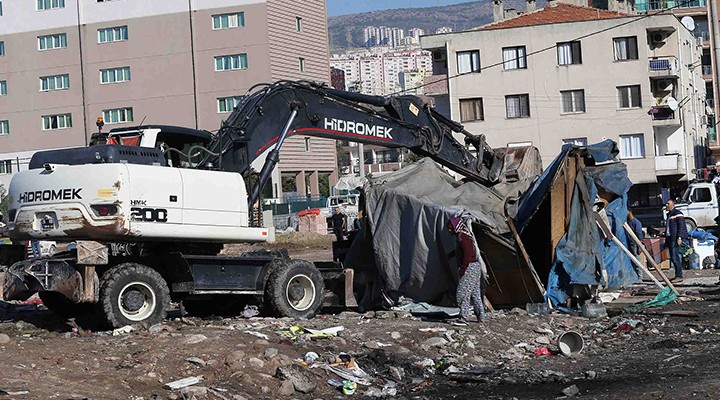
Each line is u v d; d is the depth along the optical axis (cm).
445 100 6262
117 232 1402
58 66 6788
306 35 6775
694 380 1065
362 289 1875
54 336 1350
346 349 1295
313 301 1622
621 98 5959
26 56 6856
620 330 1509
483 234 1680
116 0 6638
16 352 1141
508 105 6062
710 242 2697
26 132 6881
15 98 6894
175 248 1550
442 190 1834
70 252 1560
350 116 1772
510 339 1442
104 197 1404
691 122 6612
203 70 6456
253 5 6350
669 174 5922
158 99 6550
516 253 1683
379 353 1251
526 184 1917
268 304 1600
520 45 6034
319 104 1725
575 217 1769
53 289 1409
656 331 1490
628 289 2064
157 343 1202
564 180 1769
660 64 5894
